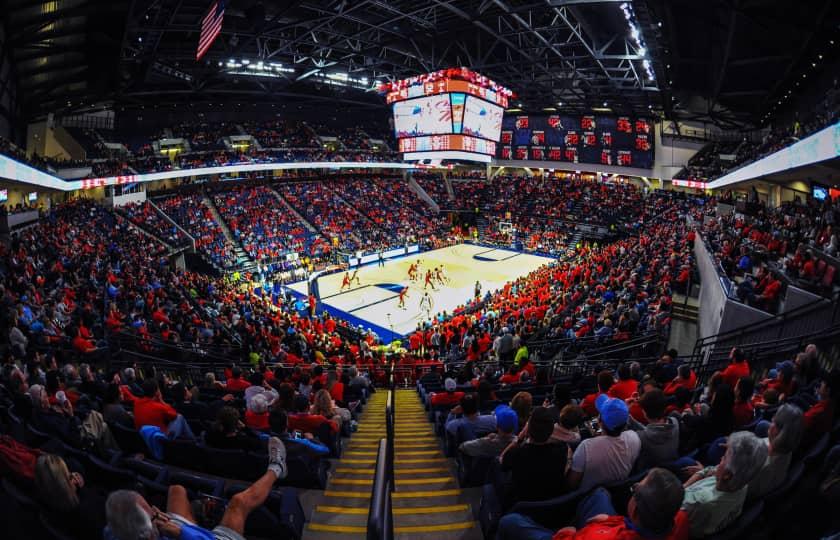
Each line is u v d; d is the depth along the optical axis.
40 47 28.06
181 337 17.45
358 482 6.18
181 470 5.73
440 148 45.09
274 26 34.84
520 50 41.09
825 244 15.58
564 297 23.48
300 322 24.86
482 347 18.44
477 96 44.44
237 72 46.22
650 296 21.00
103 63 34.41
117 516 2.38
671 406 6.63
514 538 3.28
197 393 9.33
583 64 45.22
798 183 32.41
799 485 3.84
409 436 8.95
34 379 8.57
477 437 6.01
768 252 18.08
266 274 41.38
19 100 34.84
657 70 37.62
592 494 3.44
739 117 46.91
